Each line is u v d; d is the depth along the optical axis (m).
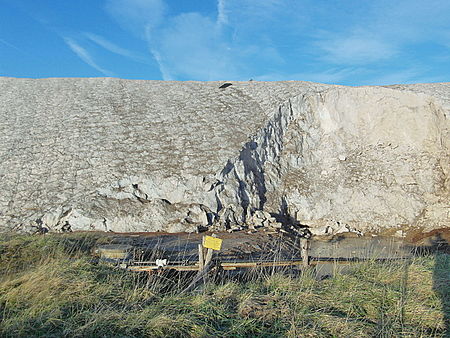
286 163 18.91
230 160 16.08
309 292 6.19
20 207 13.93
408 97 18.55
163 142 17.23
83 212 13.67
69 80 25.81
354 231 15.96
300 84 23.45
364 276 7.06
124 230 13.53
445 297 6.10
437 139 17.53
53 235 10.45
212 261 7.71
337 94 20.09
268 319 5.32
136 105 21.05
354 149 19.05
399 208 16.55
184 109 20.38
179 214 14.06
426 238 14.84
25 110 20.72
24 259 7.82
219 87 23.88
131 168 15.52
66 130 18.36
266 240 12.09
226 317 5.36
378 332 4.98
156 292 6.23
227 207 14.90
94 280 6.40
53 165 15.95
